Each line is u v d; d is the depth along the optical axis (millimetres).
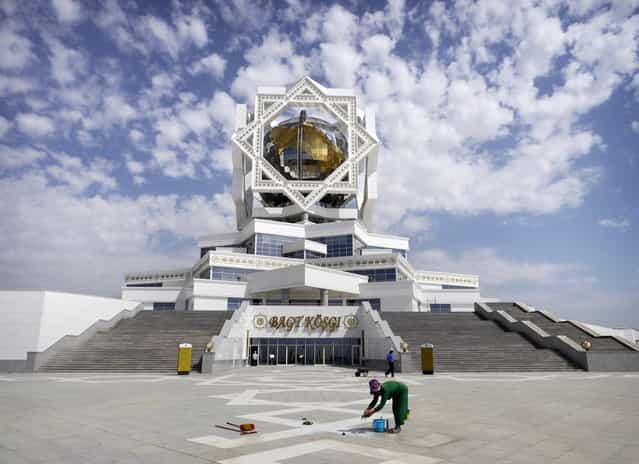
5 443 8977
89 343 34688
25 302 34531
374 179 79125
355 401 15211
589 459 7707
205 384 21672
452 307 58625
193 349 33125
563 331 37156
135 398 16172
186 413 12625
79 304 37219
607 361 29797
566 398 15859
